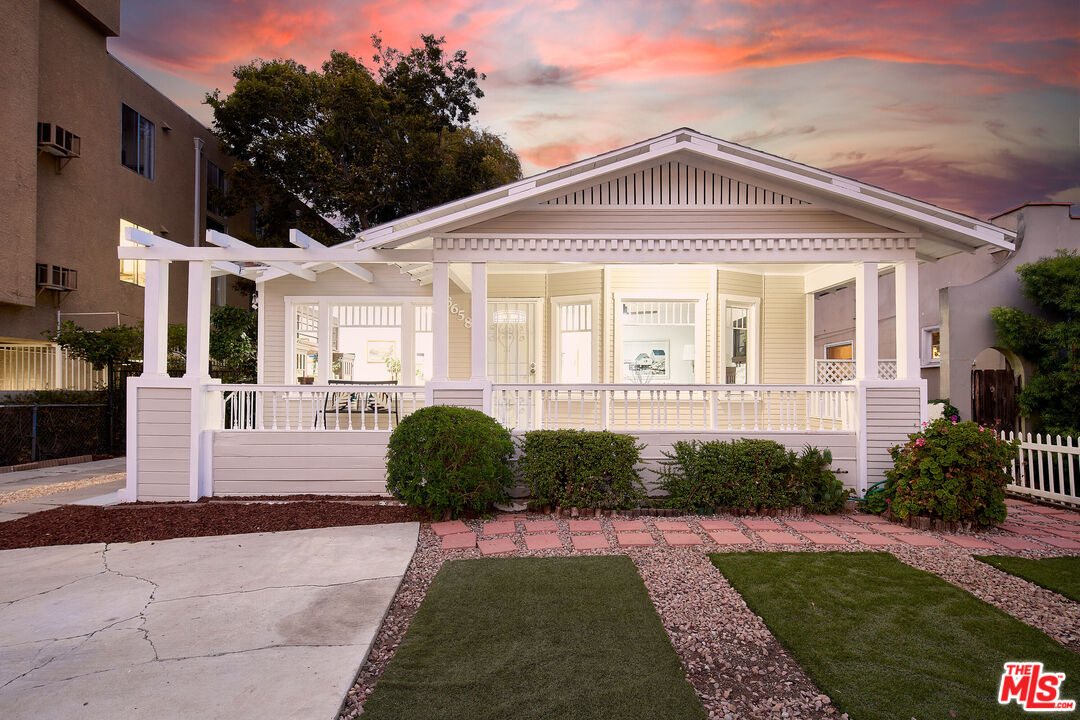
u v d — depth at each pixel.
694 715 2.92
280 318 12.16
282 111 20.56
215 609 4.37
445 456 7.00
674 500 7.66
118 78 18.09
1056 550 5.94
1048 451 8.54
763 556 5.60
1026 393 10.34
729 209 8.55
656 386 8.61
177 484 8.49
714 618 4.20
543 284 12.00
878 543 6.17
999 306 10.95
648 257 8.52
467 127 23.95
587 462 7.54
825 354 18.98
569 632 3.91
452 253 8.54
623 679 3.28
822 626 3.99
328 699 3.09
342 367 14.62
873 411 8.34
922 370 14.98
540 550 5.95
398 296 12.17
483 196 8.22
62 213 16.08
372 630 3.98
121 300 18.23
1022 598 4.58
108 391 14.77
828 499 7.48
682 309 11.49
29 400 13.24
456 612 4.27
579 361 11.69
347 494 8.62
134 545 6.14
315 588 4.80
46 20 15.62
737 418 11.30
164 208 20.33
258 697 3.11
